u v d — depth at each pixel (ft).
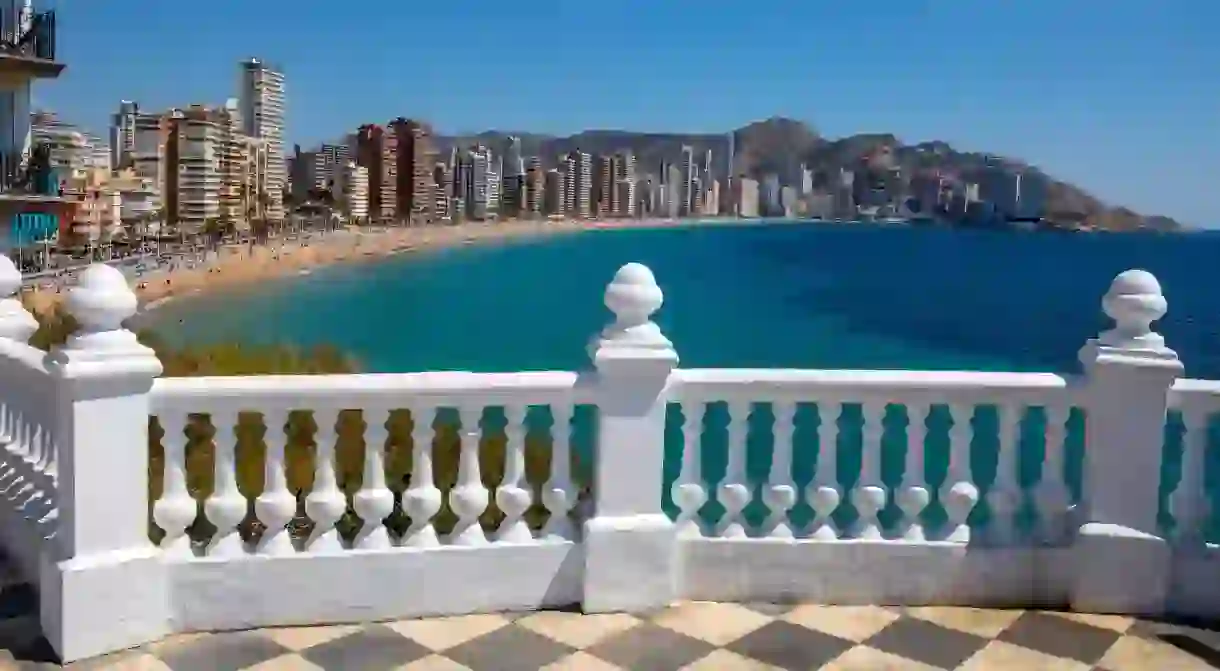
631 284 17.39
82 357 15.10
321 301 234.38
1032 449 45.42
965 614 17.83
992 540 18.26
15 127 115.85
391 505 17.24
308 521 22.98
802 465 44.57
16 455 19.62
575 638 16.53
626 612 17.60
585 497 20.12
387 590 17.02
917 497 18.21
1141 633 17.13
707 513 39.06
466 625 16.96
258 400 16.39
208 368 34.53
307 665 15.38
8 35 109.91
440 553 17.21
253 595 16.55
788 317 187.42
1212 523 30.76
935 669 15.70
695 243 600.39
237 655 15.64
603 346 17.31
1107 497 17.89
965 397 18.01
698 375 17.88
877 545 18.12
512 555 17.49
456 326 179.11
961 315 195.93
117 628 15.62
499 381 17.12
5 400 20.45
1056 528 18.49
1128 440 17.69
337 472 23.17
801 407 53.67
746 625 17.19
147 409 15.84
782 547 18.11
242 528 22.72
